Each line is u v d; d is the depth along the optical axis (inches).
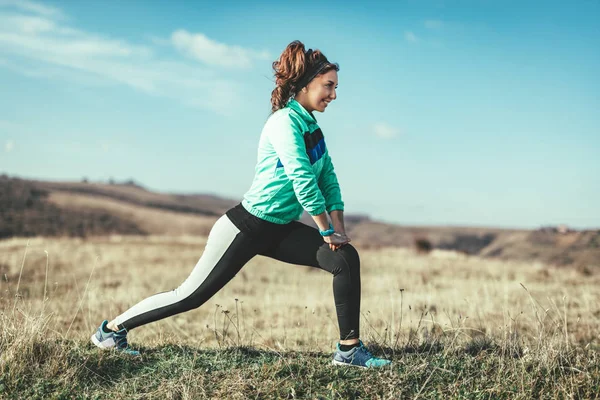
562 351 154.9
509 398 130.3
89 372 139.6
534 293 387.2
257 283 494.9
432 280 494.6
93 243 914.7
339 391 128.3
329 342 210.2
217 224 140.8
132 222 3110.2
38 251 726.5
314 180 130.3
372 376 135.6
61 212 2906.0
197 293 142.9
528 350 156.2
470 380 136.4
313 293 422.0
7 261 609.6
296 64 135.0
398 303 346.0
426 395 129.7
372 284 479.2
